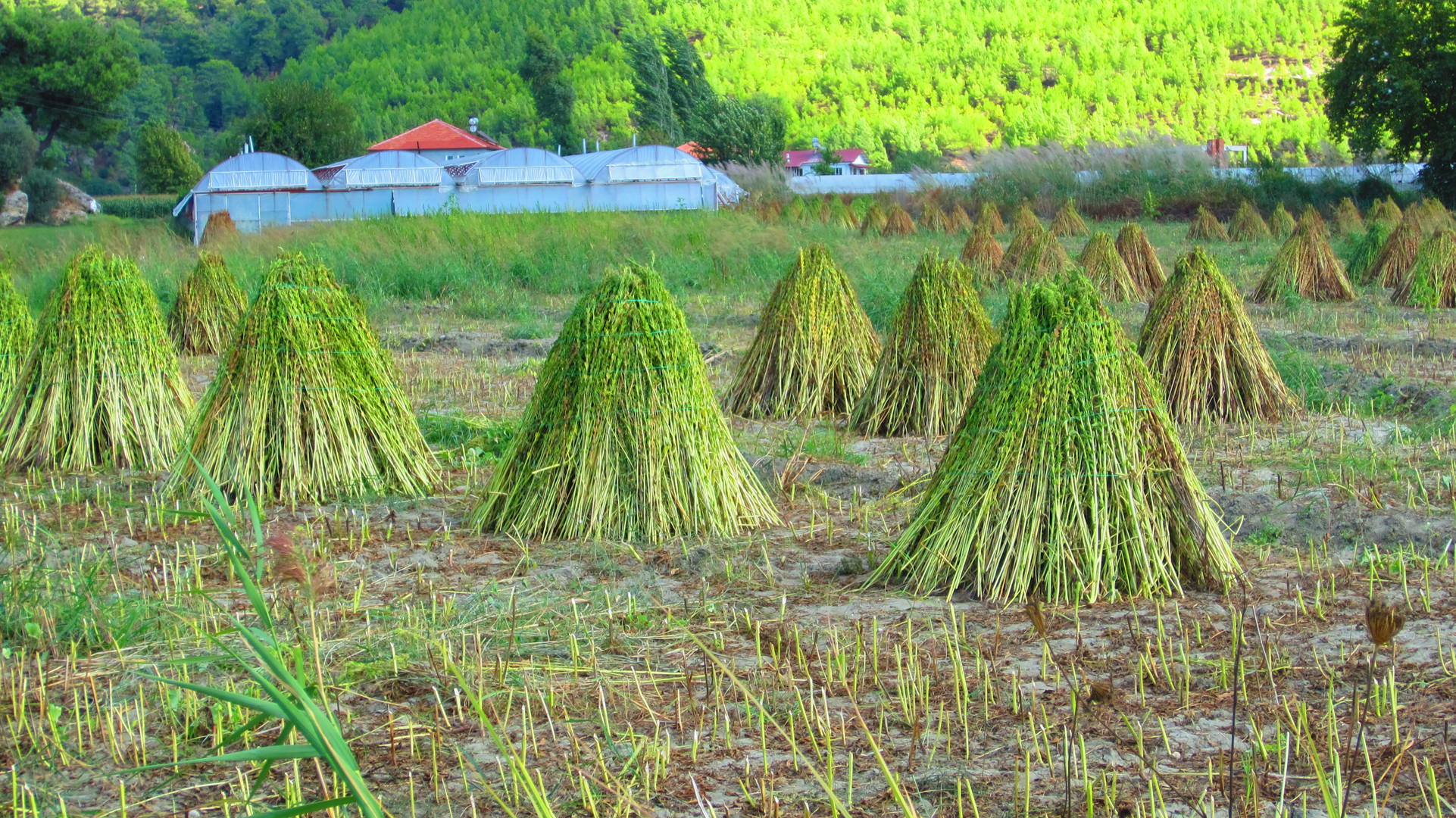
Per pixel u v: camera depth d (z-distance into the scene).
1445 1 30.47
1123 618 4.26
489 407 8.88
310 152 53.72
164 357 7.33
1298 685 3.63
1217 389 7.88
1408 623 4.13
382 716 3.57
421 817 2.99
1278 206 28.22
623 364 5.47
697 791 2.76
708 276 17.94
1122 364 4.65
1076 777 3.10
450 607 4.44
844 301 8.63
